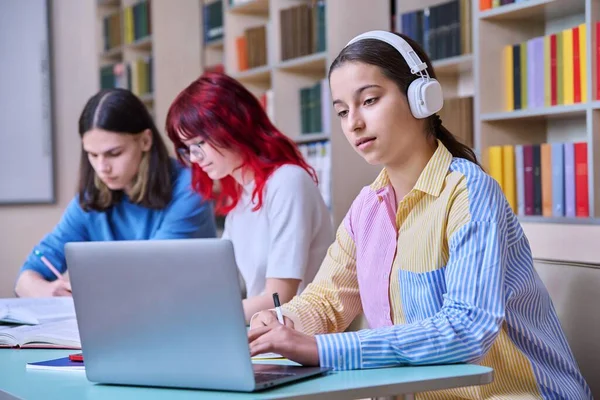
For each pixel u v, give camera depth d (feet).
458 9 10.68
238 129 7.19
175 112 7.27
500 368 4.88
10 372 4.52
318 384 3.77
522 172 9.45
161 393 3.83
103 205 8.57
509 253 4.93
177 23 16.98
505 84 9.83
